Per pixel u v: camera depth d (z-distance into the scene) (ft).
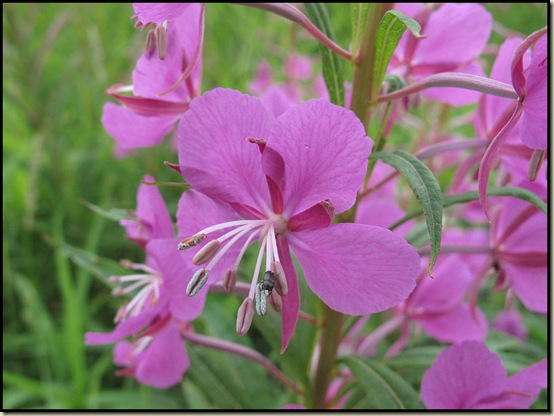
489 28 0.23
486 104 0.22
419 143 0.45
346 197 0.16
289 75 0.56
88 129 0.63
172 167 0.17
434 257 0.15
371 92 0.20
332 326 0.23
